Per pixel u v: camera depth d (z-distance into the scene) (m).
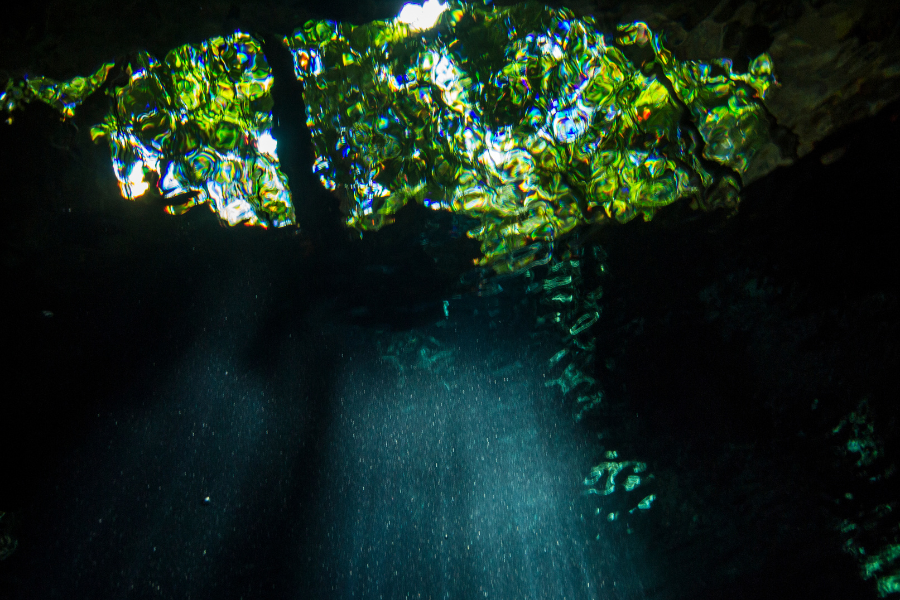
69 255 4.49
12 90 3.50
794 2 3.19
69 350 5.16
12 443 5.32
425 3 3.51
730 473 5.94
